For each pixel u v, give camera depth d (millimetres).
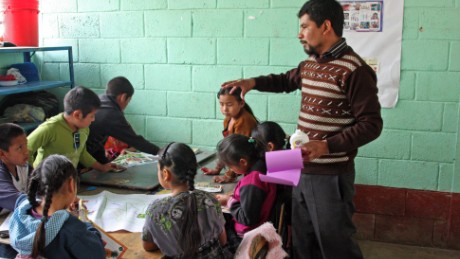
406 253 3096
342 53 2027
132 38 3379
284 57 3111
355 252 2223
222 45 3205
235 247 1896
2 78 3148
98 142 2750
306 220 2312
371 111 1948
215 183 2324
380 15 2906
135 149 3037
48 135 2279
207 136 3377
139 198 2125
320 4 2004
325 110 2078
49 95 3502
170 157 1676
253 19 3111
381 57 2961
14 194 1826
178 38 3283
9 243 1623
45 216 1450
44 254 1443
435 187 3070
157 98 3426
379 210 3193
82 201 1969
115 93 2768
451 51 2861
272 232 1740
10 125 1905
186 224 1607
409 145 3051
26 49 3113
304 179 2191
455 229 3082
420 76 2938
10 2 3283
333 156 2111
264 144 2174
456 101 2920
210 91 3297
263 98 3207
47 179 1493
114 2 3361
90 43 3479
